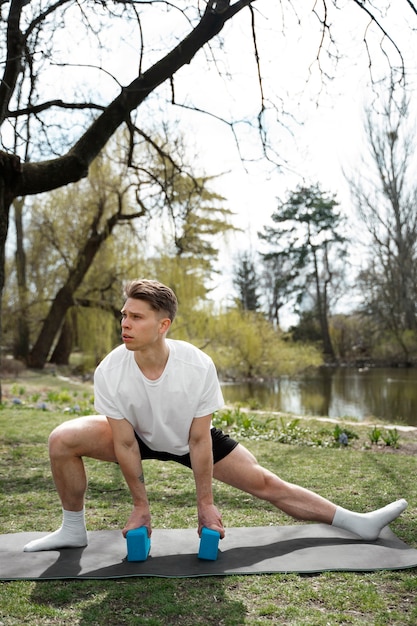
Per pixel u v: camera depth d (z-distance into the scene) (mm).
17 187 7047
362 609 2566
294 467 5484
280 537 3484
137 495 3180
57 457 3203
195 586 2818
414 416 13352
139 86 7340
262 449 6527
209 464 3156
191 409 3066
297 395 18906
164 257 20406
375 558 3117
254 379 26062
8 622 2475
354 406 15641
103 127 7379
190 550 3287
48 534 3559
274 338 27672
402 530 3623
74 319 23375
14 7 6512
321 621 2447
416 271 33656
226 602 2645
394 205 33312
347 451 6414
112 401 3043
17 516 4023
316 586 2805
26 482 4953
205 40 7328
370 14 7535
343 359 39469
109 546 3363
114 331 22656
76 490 3279
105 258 21859
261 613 2533
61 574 2951
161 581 2871
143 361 2977
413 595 2697
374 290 35781
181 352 3066
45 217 22031
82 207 21703
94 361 22703
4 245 7141
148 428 3137
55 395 11781
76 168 7305
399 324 34906
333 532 3555
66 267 22906
